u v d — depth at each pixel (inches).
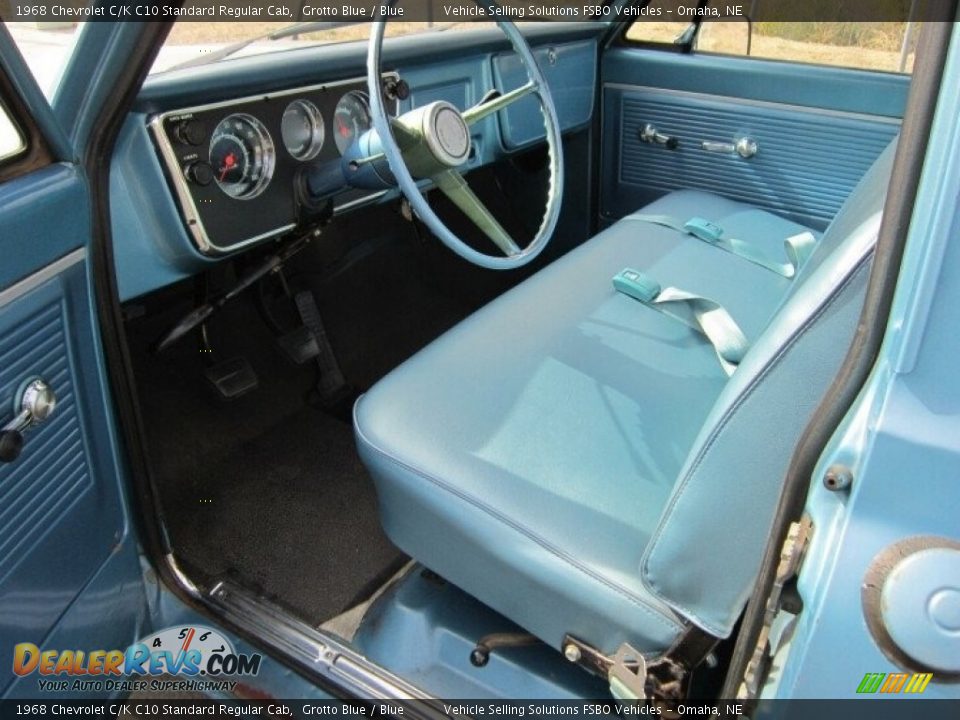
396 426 43.7
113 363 41.6
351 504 65.4
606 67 88.0
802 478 25.8
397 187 51.4
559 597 38.2
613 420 45.2
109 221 39.0
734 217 75.7
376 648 47.9
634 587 36.2
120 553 45.0
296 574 58.4
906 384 22.1
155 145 46.4
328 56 56.4
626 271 59.3
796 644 26.0
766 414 30.2
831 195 80.5
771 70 78.2
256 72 51.3
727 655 40.2
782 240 71.9
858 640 24.0
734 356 49.9
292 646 47.6
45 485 36.8
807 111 78.1
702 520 32.7
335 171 52.8
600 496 40.0
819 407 25.4
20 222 32.0
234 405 74.7
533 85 53.4
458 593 48.8
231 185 52.1
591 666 38.8
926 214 20.9
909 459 22.2
